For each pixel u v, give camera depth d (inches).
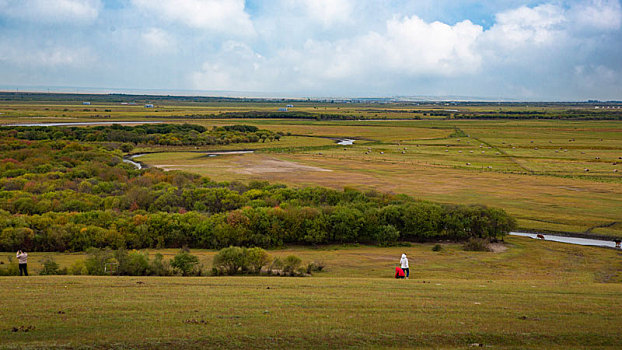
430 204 3004.4
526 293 1241.4
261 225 2657.5
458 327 887.1
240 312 973.8
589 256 2373.3
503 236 2817.4
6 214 2728.8
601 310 1030.4
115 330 837.8
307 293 1200.8
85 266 1702.8
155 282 1358.3
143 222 2620.6
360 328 871.7
